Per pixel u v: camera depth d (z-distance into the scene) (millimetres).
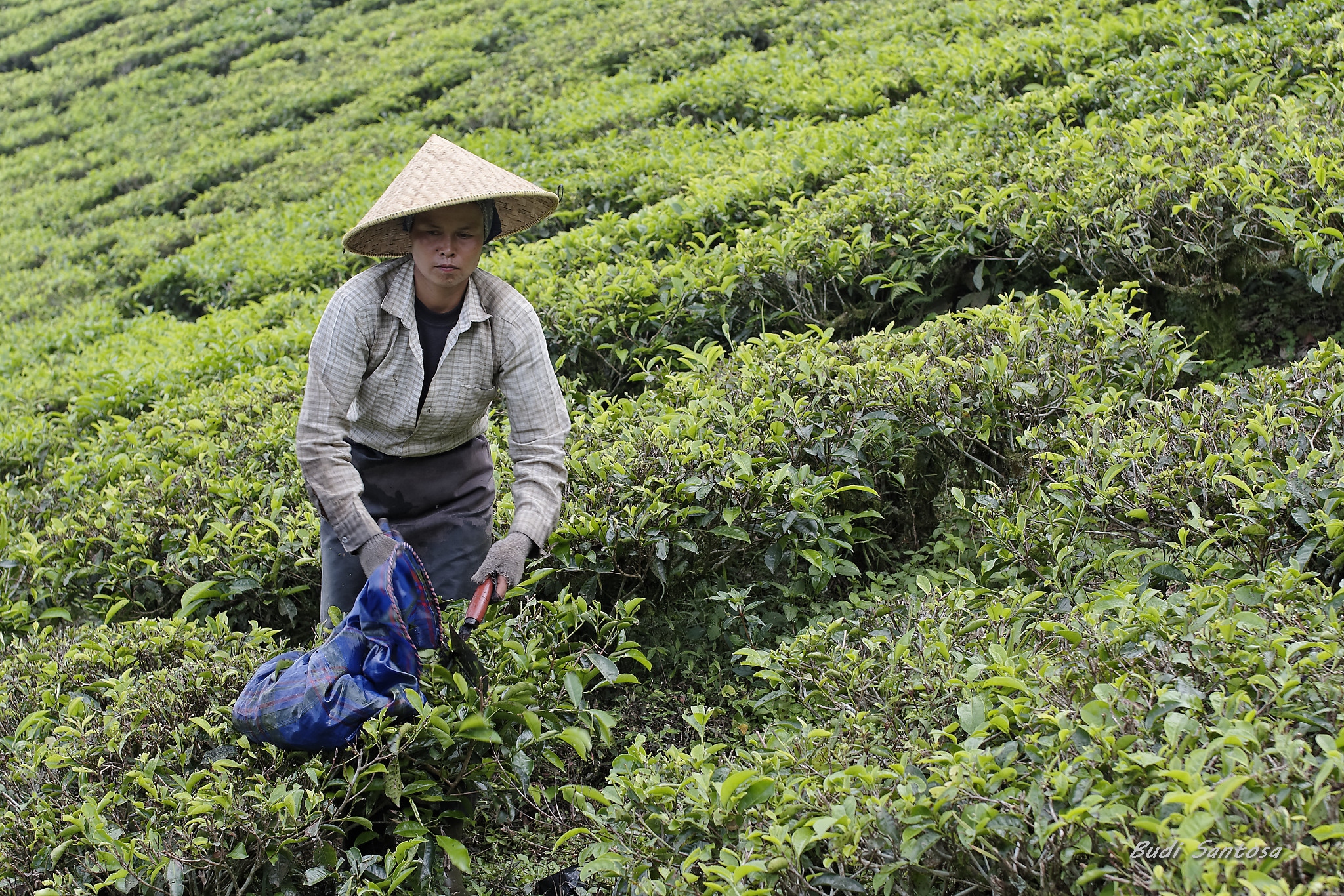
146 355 7602
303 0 18547
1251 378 4008
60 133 16219
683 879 2387
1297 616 2615
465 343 3074
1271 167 4812
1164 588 3246
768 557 3736
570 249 6617
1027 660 2688
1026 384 3922
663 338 5504
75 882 2752
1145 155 5031
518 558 2951
